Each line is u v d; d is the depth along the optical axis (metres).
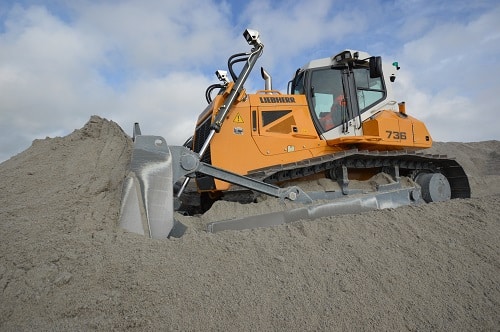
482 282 3.74
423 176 7.14
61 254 3.20
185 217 4.88
